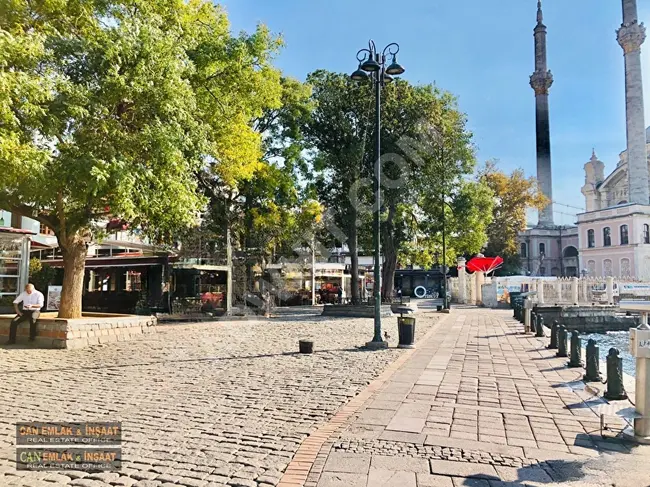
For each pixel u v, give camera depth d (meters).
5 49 8.44
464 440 5.60
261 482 4.42
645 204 57.19
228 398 7.46
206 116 16.45
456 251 37.47
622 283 35.59
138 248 23.16
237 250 27.30
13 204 12.61
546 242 76.31
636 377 5.77
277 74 19.80
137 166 10.98
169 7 13.70
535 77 75.88
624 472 4.73
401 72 13.92
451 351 12.87
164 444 5.41
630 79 61.25
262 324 19.97
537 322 17.11
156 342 13.92
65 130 10.59
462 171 30.48
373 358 11.36
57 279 25.64
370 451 5.21
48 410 6.75
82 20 11.54
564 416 6.65
